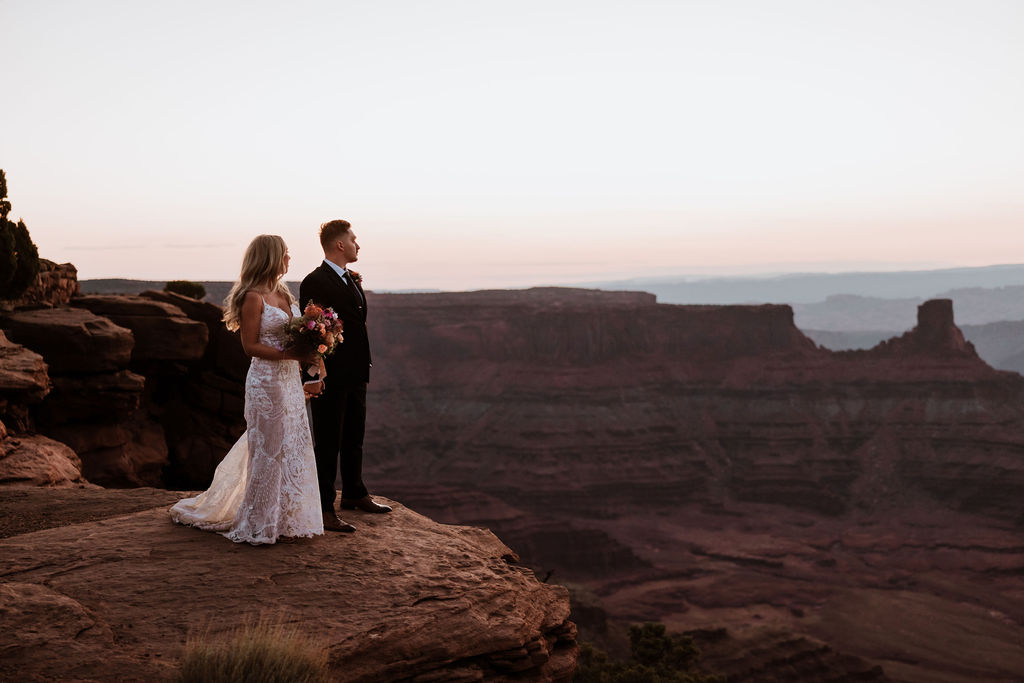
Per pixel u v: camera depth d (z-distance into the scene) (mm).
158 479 28266
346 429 8172
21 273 24578
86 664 5215
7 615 5559
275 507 7027
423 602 6477
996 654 95188
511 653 6453
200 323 29812
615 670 29641
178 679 5086
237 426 31656
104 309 28844
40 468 12695
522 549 128625
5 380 16734
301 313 7516
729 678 79750
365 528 7691
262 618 5695
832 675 81750
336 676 5668
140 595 6098
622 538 151750
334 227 7793
